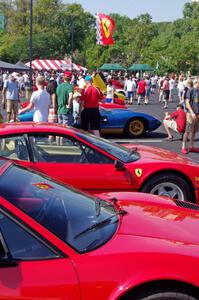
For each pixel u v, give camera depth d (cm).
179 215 350
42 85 1055
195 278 263
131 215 329
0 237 262
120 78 5191
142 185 595
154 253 270
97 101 1162
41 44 8488
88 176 579
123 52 9400
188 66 7956
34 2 9462
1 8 9331
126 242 281
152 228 306
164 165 600
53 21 9394
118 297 256
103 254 267
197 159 1099
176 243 287
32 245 266
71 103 1238
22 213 274
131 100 2866
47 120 1073
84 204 328
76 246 272
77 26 9731
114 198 378
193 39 7944
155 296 264
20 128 584
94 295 256
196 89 1173
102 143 620
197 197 616
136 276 259
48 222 284
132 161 604
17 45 8512
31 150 574
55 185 342
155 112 2339
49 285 253
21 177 327
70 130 606
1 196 281
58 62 5406
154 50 8694
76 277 257
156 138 1437
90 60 9531
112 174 585
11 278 252
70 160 582
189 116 1166
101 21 2969
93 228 296
